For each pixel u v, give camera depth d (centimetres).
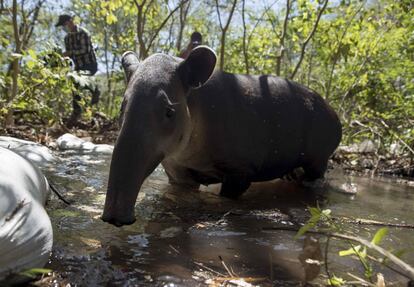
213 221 334
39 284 207
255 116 419
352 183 556
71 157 552
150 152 274
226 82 411
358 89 997
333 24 885
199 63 332
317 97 505
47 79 645
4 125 690
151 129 276
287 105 456
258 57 1079
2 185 226
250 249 276
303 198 445
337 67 1086
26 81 711
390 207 430
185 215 345
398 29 896
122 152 262
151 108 280
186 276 228
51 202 342
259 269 244
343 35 881
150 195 401
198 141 381
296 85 490
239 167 409
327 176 591
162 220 326
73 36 884
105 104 1483
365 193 498
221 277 229
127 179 257
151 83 294
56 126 795
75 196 366
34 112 748
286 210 385
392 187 552
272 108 439
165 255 256
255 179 452
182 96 325
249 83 437
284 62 1245
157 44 1252
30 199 232
